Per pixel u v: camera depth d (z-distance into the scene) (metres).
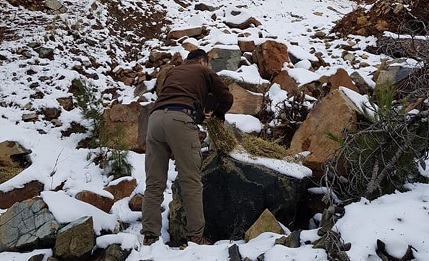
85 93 5.14
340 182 3.57
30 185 4.24
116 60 6.39
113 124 5.04
